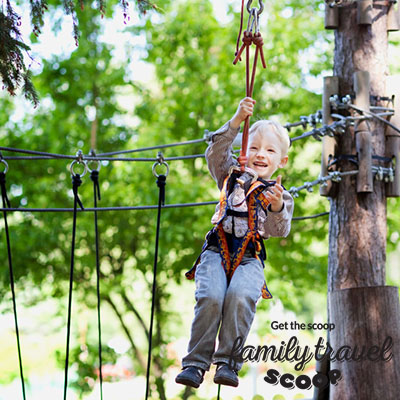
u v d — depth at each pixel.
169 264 11.40
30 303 12.55
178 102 11.38
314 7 11.67
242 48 3.99
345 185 5.13
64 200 11.34
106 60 11.56
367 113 5.03
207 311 3.65
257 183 3.90
